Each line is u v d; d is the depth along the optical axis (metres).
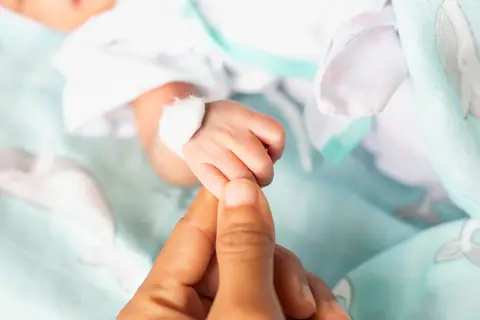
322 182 0.40
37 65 0.45
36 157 0.42
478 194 0.36
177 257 0.33
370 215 0.39
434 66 0.37
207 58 0.43
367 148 0.41
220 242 0.31
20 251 0.39
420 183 0.40
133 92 0.40
